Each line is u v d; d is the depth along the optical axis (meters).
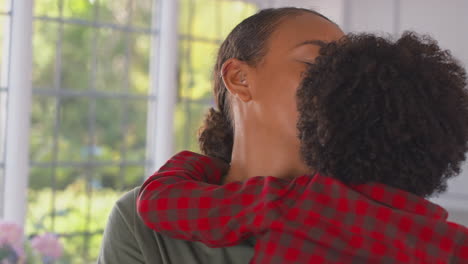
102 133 3.38
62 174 3.21
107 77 3.39
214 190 0.82
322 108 0.74
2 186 2.84
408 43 0.79
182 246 0.85
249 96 0.88
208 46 3.47
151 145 3.40
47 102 3.23
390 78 0.73
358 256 0.73
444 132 0.74
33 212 3.04
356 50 0.76
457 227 0.75
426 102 0.73
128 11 3.37
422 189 0.77
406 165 0.73
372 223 0.73
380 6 3.56
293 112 0.85
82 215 3.24
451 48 3.35
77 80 3.33
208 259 0.84
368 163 0.73
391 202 0.75
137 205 0.86
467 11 3.29
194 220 0.80
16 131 2.82
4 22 2.83
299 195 0.78
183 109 3.40
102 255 0.90
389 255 0.72
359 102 0.73
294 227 0.75
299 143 0.85
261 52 0.87
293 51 0.86
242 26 0.93
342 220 0.75
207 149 1.03
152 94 3.37
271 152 0.87
